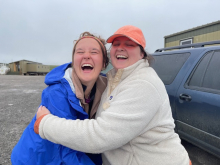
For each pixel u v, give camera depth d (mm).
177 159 1027
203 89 2039
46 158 987
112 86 1188
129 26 1160
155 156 1030
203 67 2158
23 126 3648
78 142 885
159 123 1032
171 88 2385
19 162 982
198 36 7520
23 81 15625
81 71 1119
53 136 907
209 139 1885
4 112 4680
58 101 1030
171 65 2576
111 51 1211
